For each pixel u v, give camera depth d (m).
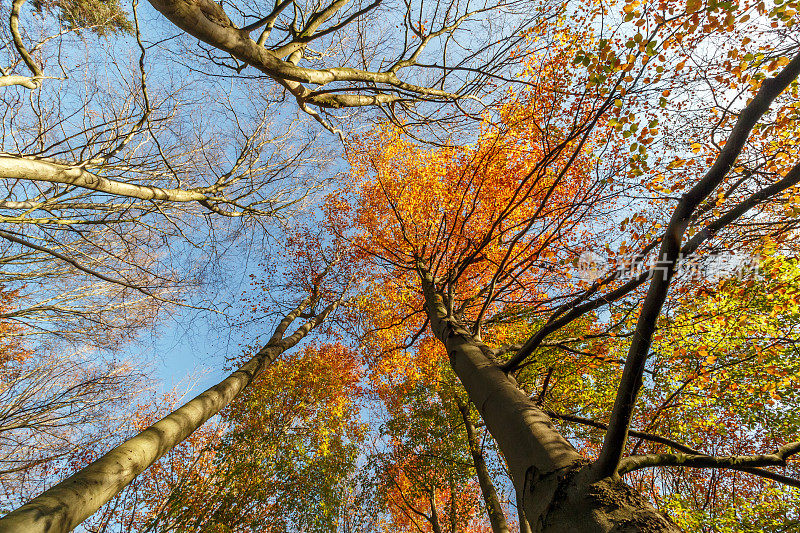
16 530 2.82
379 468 10.97
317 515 10.56
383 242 11.04
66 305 10.31
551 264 7.08
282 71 3.69
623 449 2.24
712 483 7.29
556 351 7.75
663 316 7.00
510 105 7.70
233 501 9.70
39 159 4.54
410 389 12.17
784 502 6.29
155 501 9.64
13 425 9.41
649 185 5.62
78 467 10.10
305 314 11.89
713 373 6.39
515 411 3.12
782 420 6.57
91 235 8.31
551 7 5.73
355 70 4.47
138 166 7.29
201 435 12.17
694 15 3.76
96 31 6.60
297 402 13.05
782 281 5.55
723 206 4.83
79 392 10.48
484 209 9.66
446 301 5.69
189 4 2.78
